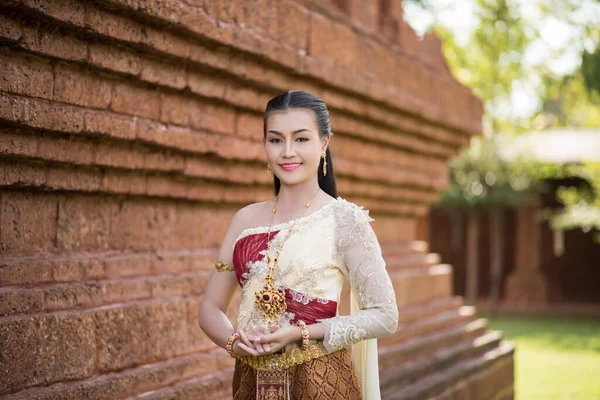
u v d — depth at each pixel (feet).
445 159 26.16
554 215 71.97
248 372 8.78
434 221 81.61
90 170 11.34
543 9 63.72
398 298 21.26
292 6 15.31
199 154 13.43
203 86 13.05
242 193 15.53
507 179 64.03
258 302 8.54
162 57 11.86
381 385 16.88
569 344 45.32
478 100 26.76
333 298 8.68
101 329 11.03
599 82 58.29
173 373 12.23
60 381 10.27
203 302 9.25
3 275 9.84
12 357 9.49
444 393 19.31
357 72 18.30
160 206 13.46
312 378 8.40
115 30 10.62
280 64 14.43
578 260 75.72
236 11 13.21
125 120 11.40
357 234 8.66
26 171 10.21
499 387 24.45
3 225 10.14
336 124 18.21
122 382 11.05
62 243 11.17
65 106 10.36
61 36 10.07
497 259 65.92
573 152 65.51
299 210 8.91
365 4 20.45
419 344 20.39
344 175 19.39
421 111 21.63
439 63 26.07
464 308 26.13
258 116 15.11
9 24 9.24
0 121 9.33
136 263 12.53
